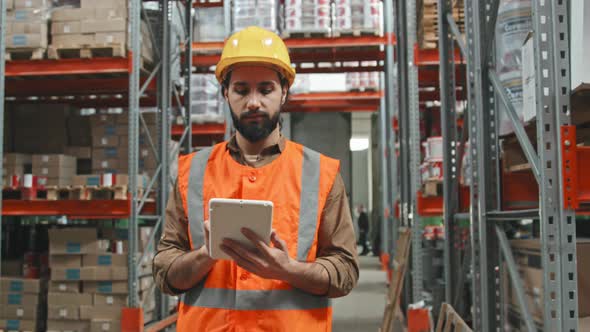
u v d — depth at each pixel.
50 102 8.41
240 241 1.65
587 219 3.89
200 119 8.84
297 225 1.83
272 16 8.59
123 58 6.25
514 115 2.88
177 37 7.97
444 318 3.29
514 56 3.12
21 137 6.75
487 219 3.35
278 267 1.65
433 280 7.06
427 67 7.06
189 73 7.89
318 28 8.29
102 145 6.61
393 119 9.12
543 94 2.33
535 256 2.86
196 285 1.88
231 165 1.91
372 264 15.77
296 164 1.91
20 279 6.28
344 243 1.88
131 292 6.04
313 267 1.74
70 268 6.13
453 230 4.79
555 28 2.31
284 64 1.84
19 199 6.85
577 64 2.35
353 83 12.27
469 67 3.57
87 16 6.26
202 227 1.86
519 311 3.05
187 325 1.86
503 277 3.31
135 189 6.14
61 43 6.29
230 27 8.98
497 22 3.29
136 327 5.97
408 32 6.36
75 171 6.57
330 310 1.89
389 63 9.05
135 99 6.19
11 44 6.30
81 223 8.41
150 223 7.64
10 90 7.24
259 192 1.85
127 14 6.32
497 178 3.35
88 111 9.09
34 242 7.63
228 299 1.83
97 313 6.11
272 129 1.88
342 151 21.64
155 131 6.92
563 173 2.29
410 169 6.97
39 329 6.34
